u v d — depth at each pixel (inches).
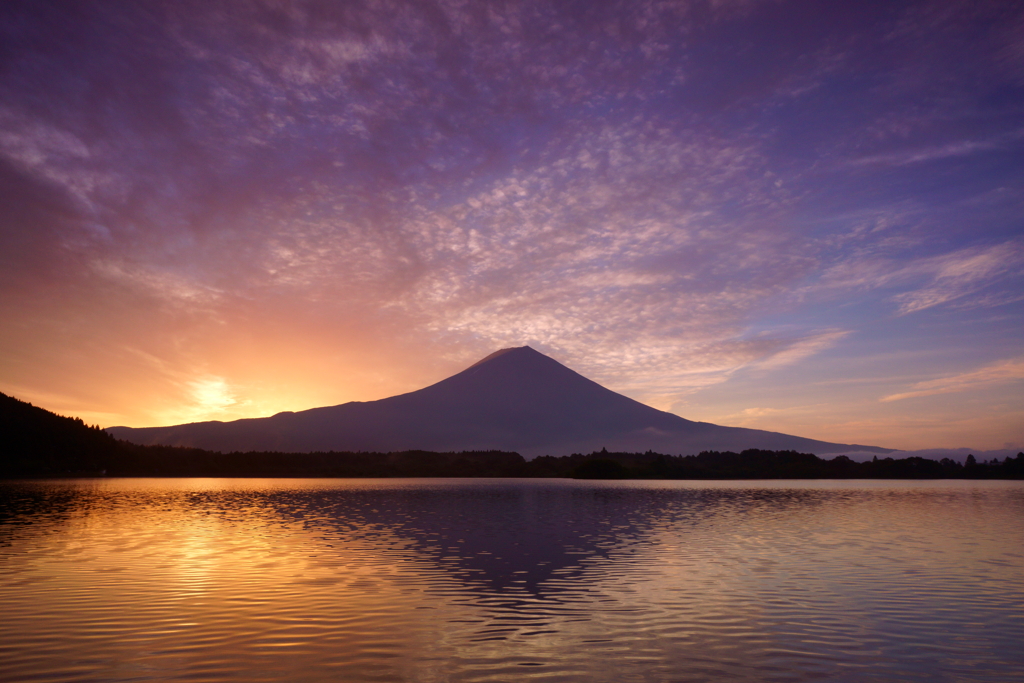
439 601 714.2
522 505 2111.2
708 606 702.5
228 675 487.2
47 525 1439.5
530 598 732.0
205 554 1029.2
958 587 806.5
